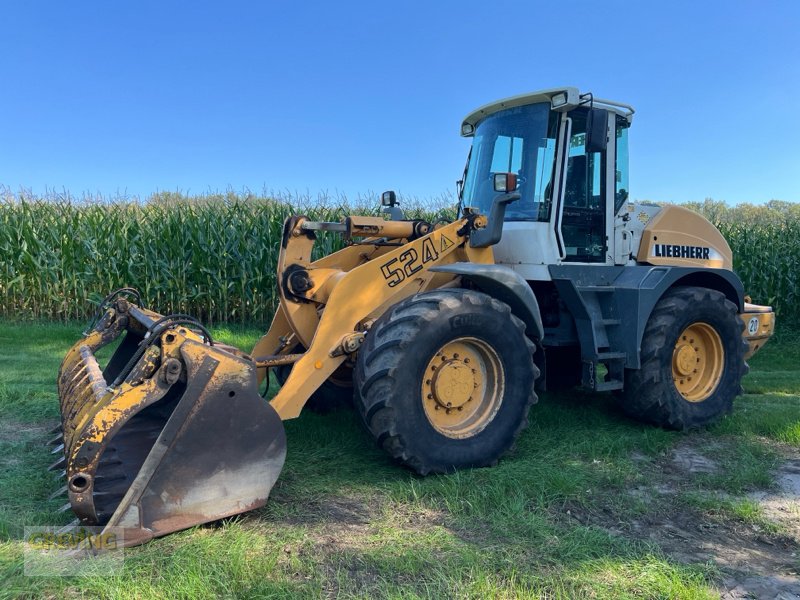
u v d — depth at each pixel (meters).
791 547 2.90
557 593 2.35
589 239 4.66
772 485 3.64
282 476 3.47
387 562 2.54
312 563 2.53
